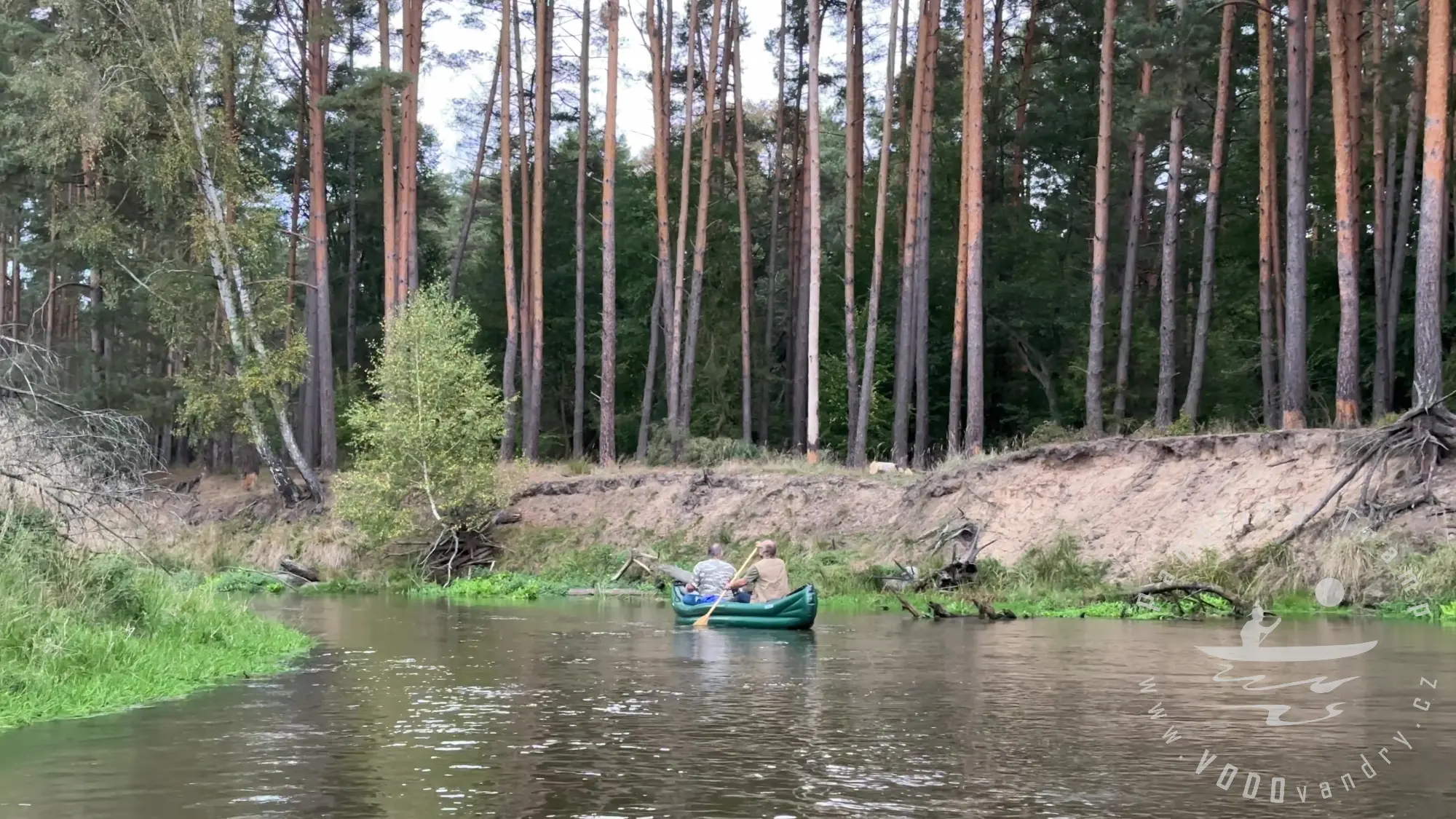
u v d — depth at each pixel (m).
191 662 13.27
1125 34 30.11
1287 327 26.23
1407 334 35.38
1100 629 18.84
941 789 7.86
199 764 8.66
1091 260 44.78
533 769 8.48
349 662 14.77
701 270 41.69
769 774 8.31
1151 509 24.84
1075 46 42.91
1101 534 25.00
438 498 32.12
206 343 38.00
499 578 30.59
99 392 43.00
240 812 7.32
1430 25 23.11
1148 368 40.91
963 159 34.12
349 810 7.37
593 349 51.97
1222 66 32.53
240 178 35.31
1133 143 37.09
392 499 31.75
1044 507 26.67
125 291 37.97
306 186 51.84
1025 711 10.93
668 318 40.38
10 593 12.34
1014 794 7.72
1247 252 42.16
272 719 10.49
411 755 8.96
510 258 40.25
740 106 43.81
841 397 45.03
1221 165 32.31
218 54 34.59
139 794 7.75
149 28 34.03
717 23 41.75
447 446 31.94
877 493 30.67
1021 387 45.41
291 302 44.06
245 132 41.06
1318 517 22.25
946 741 9.48
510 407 39.03
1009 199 46.16
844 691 12.19
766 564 21.23
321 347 40.19
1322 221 42.34
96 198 37.16
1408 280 36.94
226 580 30.12
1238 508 23.45
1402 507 21.34
